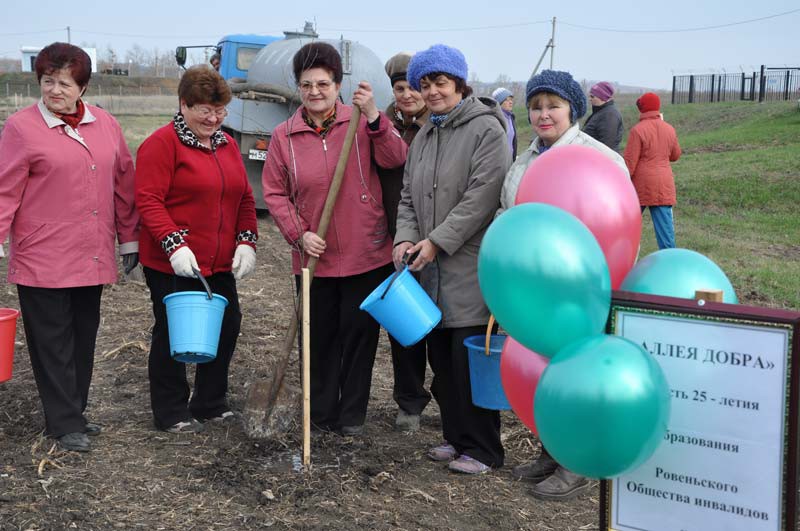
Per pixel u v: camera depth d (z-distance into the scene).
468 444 4.14
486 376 3.84
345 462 4.18
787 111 23.67
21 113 4.15
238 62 12.62
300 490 3.83
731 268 9.12
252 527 3.51
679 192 14.34
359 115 4.18
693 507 2.52
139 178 4.25
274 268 8.98
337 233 4.35
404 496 3.84
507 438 4.59
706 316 2.44
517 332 2.59
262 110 10.53
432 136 4.09
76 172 4.16
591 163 2.89
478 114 3.95
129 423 4.69
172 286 4.40
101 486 3.86
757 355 2.38
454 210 3.89
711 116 26.03
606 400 2.29
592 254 2.51
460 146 3.95
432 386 4.67
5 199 4.07
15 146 4.09
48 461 4.07
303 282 4.00
